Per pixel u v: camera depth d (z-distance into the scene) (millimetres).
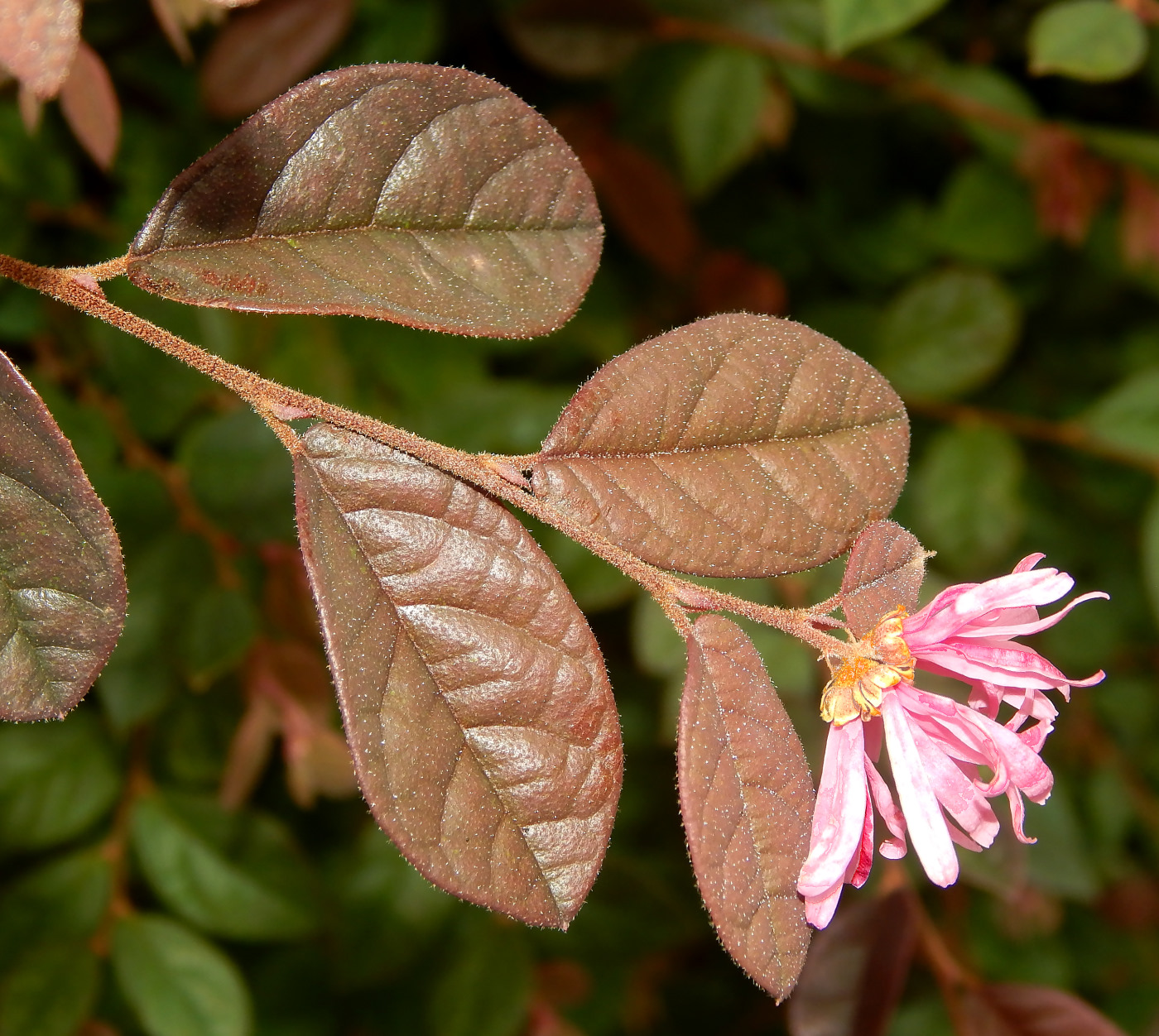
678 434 291
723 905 282
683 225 471
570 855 281
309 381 414
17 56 257
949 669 290
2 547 274
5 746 392
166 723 403
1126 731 615
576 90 473
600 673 284
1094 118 567
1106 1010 601
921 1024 455
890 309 484
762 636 376
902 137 560
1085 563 625
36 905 384
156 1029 381
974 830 288
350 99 286
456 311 288
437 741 280
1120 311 633
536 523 401
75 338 397
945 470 481
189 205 285
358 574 281
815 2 437
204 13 355
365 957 426
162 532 375
